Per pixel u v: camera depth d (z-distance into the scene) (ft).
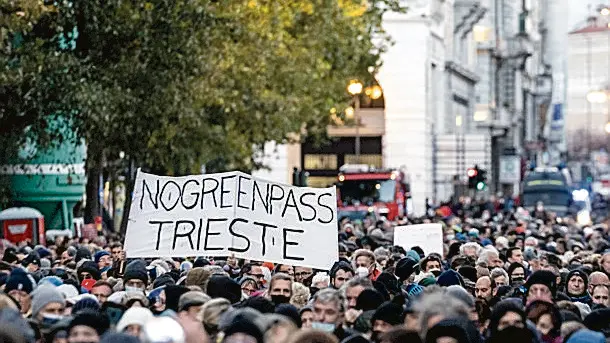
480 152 322.34
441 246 115.14
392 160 316.60
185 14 132.36
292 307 62.13
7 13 118.42
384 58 316.40
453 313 53.88
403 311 59.62
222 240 81.15
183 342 44.09
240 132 176.76
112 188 187.93
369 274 85.66
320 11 198.70
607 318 63.00
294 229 81.82
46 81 125.59
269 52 170.71
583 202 357.20
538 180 326.24
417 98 316.60
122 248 95.66
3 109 127.13
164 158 156.04
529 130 556.10
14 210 142.31
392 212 233.76
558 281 88.99
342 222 176.76
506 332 54.34
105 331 52.70
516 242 139.54
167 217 81.82
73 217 175.63
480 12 405.18
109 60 131.75
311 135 229.66
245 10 164.04
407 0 317.42
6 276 74.28
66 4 127.95
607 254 93.66
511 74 479.00
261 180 82.02
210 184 81.92
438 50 345.51
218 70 147.95
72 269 92.58
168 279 76.38
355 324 62.08
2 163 140.97
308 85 194.80
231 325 51.26
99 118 127.75
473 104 415.64
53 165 159.84
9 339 46.57
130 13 129.59
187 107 138.00
